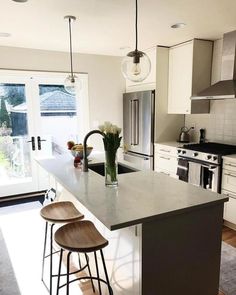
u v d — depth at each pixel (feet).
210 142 13.46
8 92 13.89
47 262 8.44
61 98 15.20
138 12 8.63
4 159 14.33
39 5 7.97
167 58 13.91
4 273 7.91
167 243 5.24
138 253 5.11
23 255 8.84
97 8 8.27
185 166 12.20
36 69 13.91
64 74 14.61
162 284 5.33
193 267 5.70
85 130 15.66
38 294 7.04
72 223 6.37
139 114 14.74
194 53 12.41
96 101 15.75
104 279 6.58
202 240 5.72
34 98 14.47
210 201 5.54
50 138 15.26
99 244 5.37
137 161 15.12
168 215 4.99
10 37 11.53
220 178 10.74
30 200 13.98
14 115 14.23
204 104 13.25
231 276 7.65
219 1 7.75
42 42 12.46
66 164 9.04
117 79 16.19
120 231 5.71
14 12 8.53
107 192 6.08
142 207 5.20
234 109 12.19
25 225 10.96
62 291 7.14
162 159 13.76
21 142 14.58
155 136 14.25
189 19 9.37
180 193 6.03
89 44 12.92
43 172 15.07
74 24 9.84
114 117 16.42
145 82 14.64
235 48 10.80
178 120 14.87
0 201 13.87
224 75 11.36
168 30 10.73
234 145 12.32
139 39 12.10
